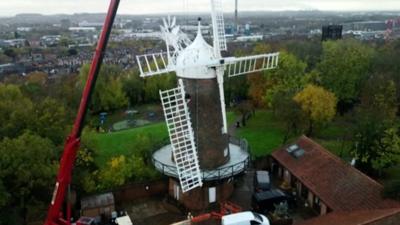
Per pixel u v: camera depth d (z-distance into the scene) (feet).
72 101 238.48
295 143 147.74
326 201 112.47
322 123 188.24
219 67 114.42
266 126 216.74
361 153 145.38
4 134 122.62
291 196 126.21
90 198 120.16
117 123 262.67
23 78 378.94
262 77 236.22
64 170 81.35
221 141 120.57
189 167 111.86
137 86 312.09
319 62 272.10
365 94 201.98
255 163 150.61
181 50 118.01
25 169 102.06
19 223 107.34
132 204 128.06
